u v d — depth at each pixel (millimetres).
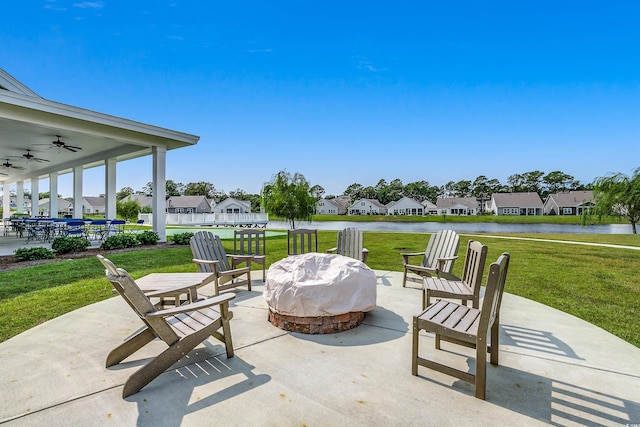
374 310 3621
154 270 6121
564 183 64875
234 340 2807
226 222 24594
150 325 2045
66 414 1780
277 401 1896
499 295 2256
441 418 1731
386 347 2658
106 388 2051
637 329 3184
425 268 4359
